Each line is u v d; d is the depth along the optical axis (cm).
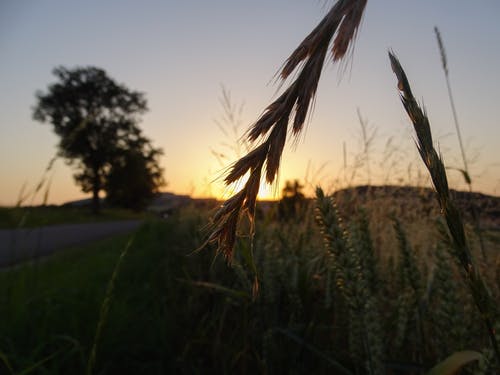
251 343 218
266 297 207
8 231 1284
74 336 246
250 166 43
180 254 478
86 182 5372
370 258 160
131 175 5400
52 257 740
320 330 217
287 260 226
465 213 173
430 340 162
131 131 5694
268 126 43
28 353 227
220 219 45
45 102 5500
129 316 286
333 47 44
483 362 98
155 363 229
